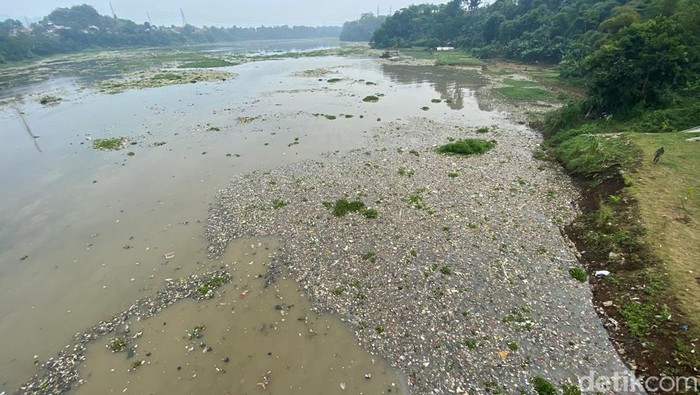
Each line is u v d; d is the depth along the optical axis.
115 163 30.97
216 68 90.62
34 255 19.12
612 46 33.31
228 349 13.35
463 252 17.97
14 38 121.06
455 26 129.62
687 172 20.98
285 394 11.68
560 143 30.83
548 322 13.77
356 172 27.50
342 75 75.62
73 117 45.31
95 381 12.30
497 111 44.00
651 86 31.50
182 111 47.28
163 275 17.31
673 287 13.73
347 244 18.98
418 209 22.03
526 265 16.89
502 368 12.13
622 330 13.03
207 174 28.33
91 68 95.94
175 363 12.85
